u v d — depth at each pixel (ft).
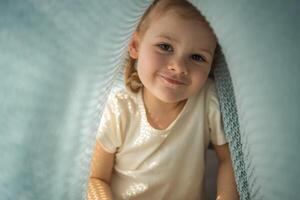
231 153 2.85
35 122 1.77
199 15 2.64
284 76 1.86
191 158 3.07
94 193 2.92
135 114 3.01
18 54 1.73
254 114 2.02
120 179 3.13
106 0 1.79
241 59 1.99
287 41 1.82
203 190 3.25
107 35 1.85
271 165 2.02
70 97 1.83
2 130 1.77
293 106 1.86
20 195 1.82
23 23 1.71
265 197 2.12
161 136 2.99
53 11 1.72
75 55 1.79
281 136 1.93
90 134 1.99
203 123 3.05
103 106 2.05
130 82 3.02
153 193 3.09
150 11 2.73
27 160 1.79
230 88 2.86
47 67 1.75
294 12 1.80
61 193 1.91
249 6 1.86
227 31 1.99
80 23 1.77
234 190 2.99
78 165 1.96
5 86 1.75
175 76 2.74
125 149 3.05
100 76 1.91
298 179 1.92
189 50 2.69
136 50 2.93
